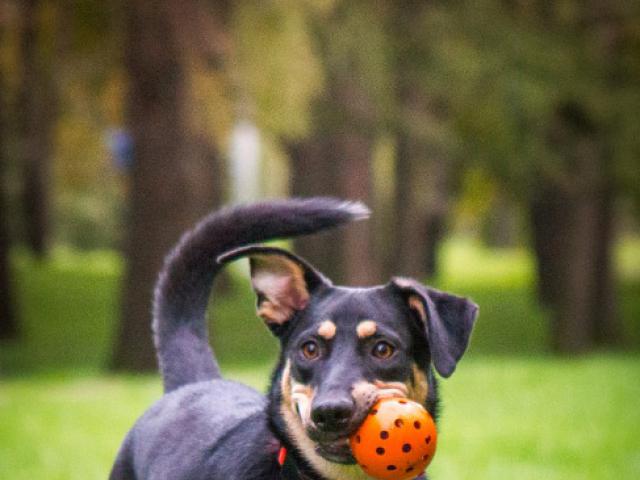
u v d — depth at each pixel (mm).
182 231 17141
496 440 11406
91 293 30672
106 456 10320
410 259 27219
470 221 64250
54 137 28438
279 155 26516
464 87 19766
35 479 9273
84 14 18938
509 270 47312
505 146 20641
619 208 28672
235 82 16109
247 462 5113
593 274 25297
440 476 9586
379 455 4629
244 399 5711
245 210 6172
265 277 5297
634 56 22469
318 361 4949
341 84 19375
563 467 10133
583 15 22078
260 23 16062
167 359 6176
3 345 23484
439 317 4859
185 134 16938
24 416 12734
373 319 4969
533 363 20047
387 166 30000
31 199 33875
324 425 4691
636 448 11125
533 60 20203
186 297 6289
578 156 21797
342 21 18016
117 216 46312
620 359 21547
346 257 21594
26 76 22844
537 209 31484
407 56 19844
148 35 16547
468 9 20219
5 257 24281
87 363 20891
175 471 5414
